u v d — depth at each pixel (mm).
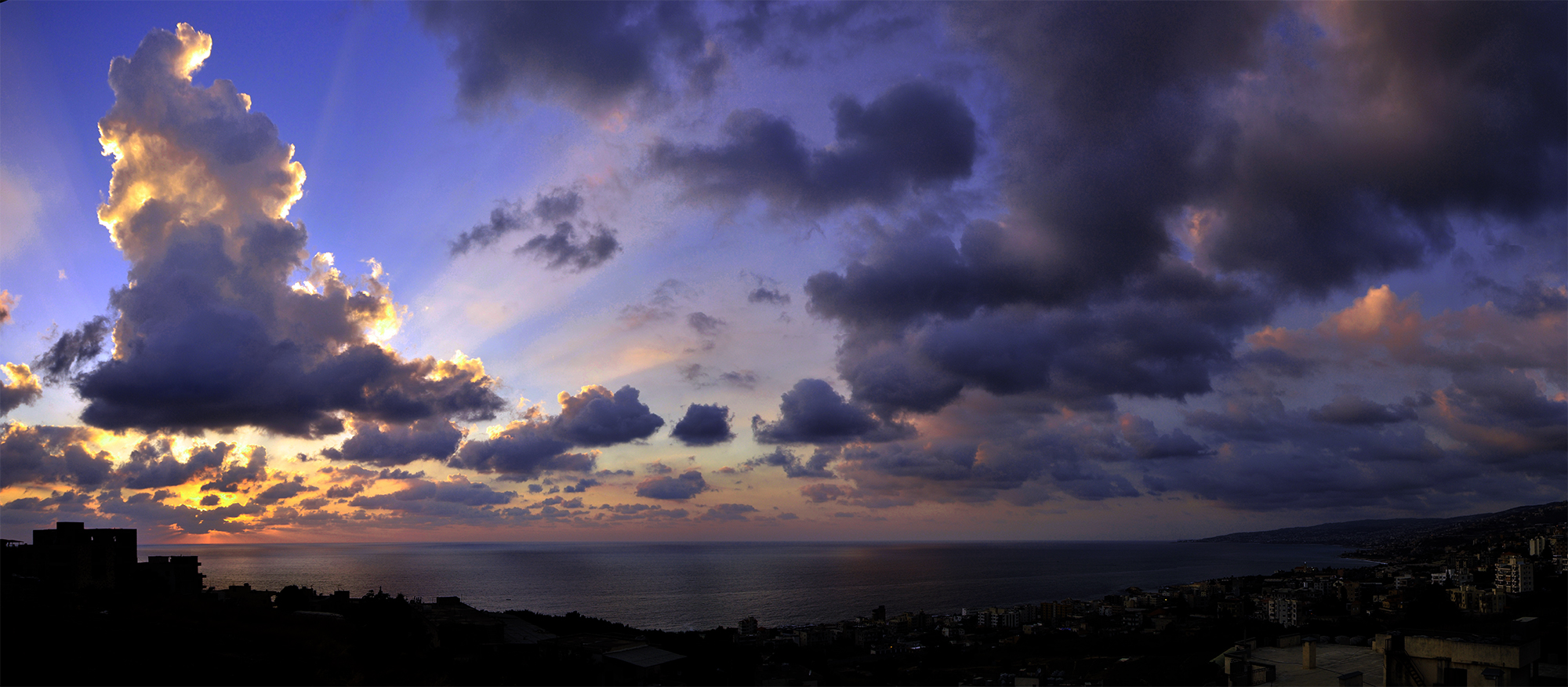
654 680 60531
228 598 72062
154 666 35438
